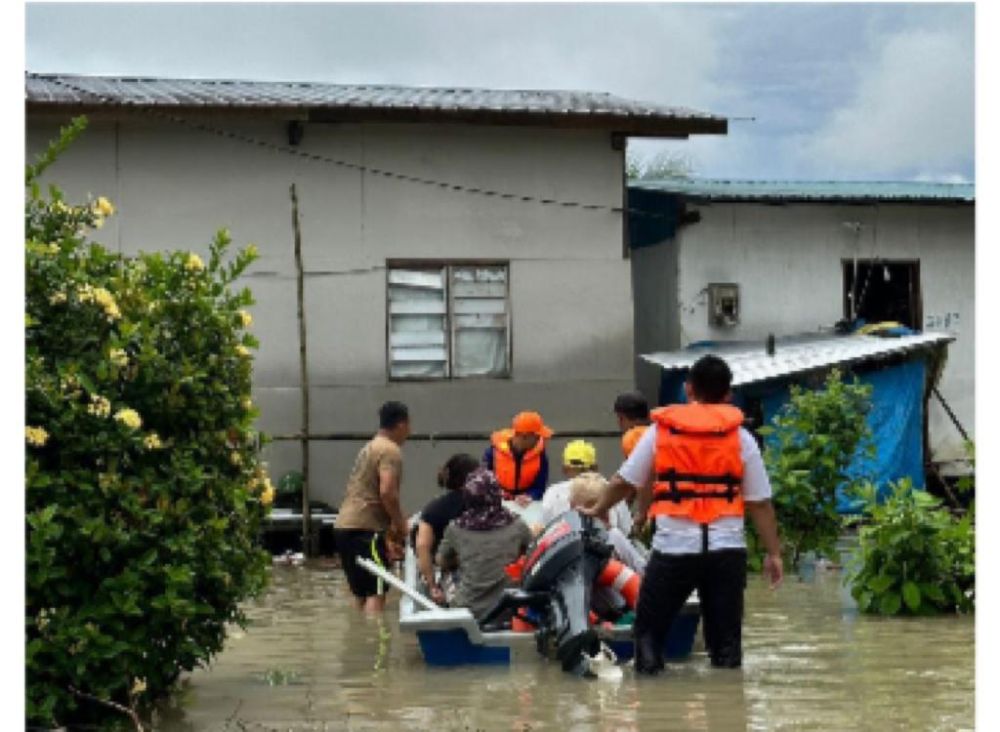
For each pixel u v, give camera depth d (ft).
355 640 30.91
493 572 28.25
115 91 57.67
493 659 26.91
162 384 21.67
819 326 67.51
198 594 22.76
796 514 42.55
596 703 22.93
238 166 56.85
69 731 20.72
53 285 20.86
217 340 23.54
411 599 29.22
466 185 58.95
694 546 25.17
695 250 66.39
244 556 23.73
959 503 64.44
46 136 55.11
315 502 56.75
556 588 26.45
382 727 21.35
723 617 25.77
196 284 23.41
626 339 60.08
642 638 25.72
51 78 62.28
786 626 31.37
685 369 59.72
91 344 21.09
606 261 60.08
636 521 30.17
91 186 55.67
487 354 59.06
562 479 59.31
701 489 25.31
